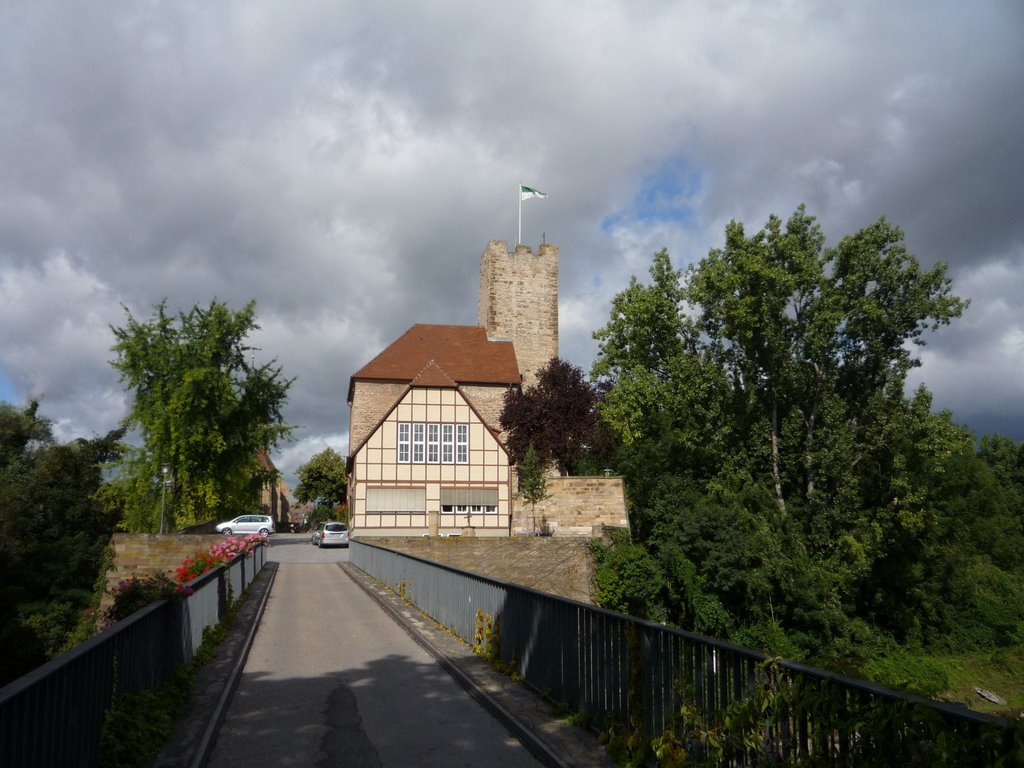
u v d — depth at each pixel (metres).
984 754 3.53
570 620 8.68
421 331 62.06
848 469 42.50
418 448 48.50
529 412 50.84
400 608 18.53
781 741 5.14
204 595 13.04
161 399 44.81
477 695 9.79
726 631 36.81
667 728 6.51
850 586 39.12
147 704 7.58
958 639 41.88
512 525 47.72
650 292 46.91
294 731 8.30
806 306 44.72
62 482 38.97
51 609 32.50
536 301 66.00
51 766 5.05
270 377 48.00
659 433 48.16
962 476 53.44
